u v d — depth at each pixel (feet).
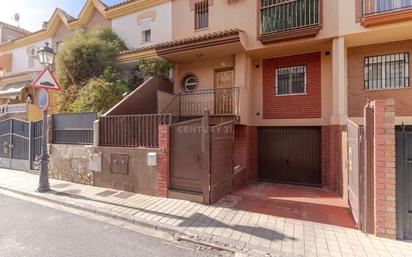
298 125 30.09
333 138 25.31
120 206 18.74
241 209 18.43
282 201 20.77
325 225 15.44
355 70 27.81
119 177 23.17
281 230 14.67
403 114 25.63
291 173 30.73
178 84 35.55
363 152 14.39
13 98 47.78
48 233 14.46
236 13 31.96
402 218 13.46
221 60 33.14
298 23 27.27
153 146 22.13
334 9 25.84
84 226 15.66
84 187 24.08
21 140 32.37
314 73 29.55
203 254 12.39
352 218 16.70
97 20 48.98
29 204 19.97
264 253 12.19
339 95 25.32
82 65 38.40
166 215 17.01
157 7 40.81
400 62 26.17
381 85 26.81
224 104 32.14
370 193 14.03
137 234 14.66
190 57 33.12
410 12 22.09
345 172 20.51
